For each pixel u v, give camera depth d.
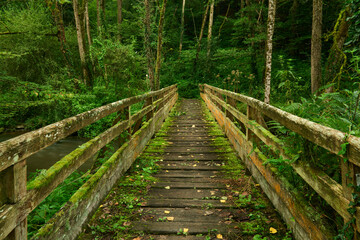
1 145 1.36
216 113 8.98
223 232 2.58
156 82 13.88
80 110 11.72
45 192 1.82
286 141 2.48
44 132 1.80
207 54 22.44
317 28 8.79
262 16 17.89
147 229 2.64
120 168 3.85
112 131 3.47
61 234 2.08
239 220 2.80
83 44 14.95
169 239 2.49
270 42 10.09
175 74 24.27
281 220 2.75
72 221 2.29
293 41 19.53
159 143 6.27
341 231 1.58
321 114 2.65
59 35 13.22
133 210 3.06
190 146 6.04
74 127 2.33
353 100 2.45
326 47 17.08
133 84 13.45
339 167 1.91
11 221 1.45
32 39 13.82
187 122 9.30
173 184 3.88
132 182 3.87
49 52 15.08
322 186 1.82
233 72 14.14
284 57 18.39
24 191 1.58
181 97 21.39
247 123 4.07
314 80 8.87
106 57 12.62
